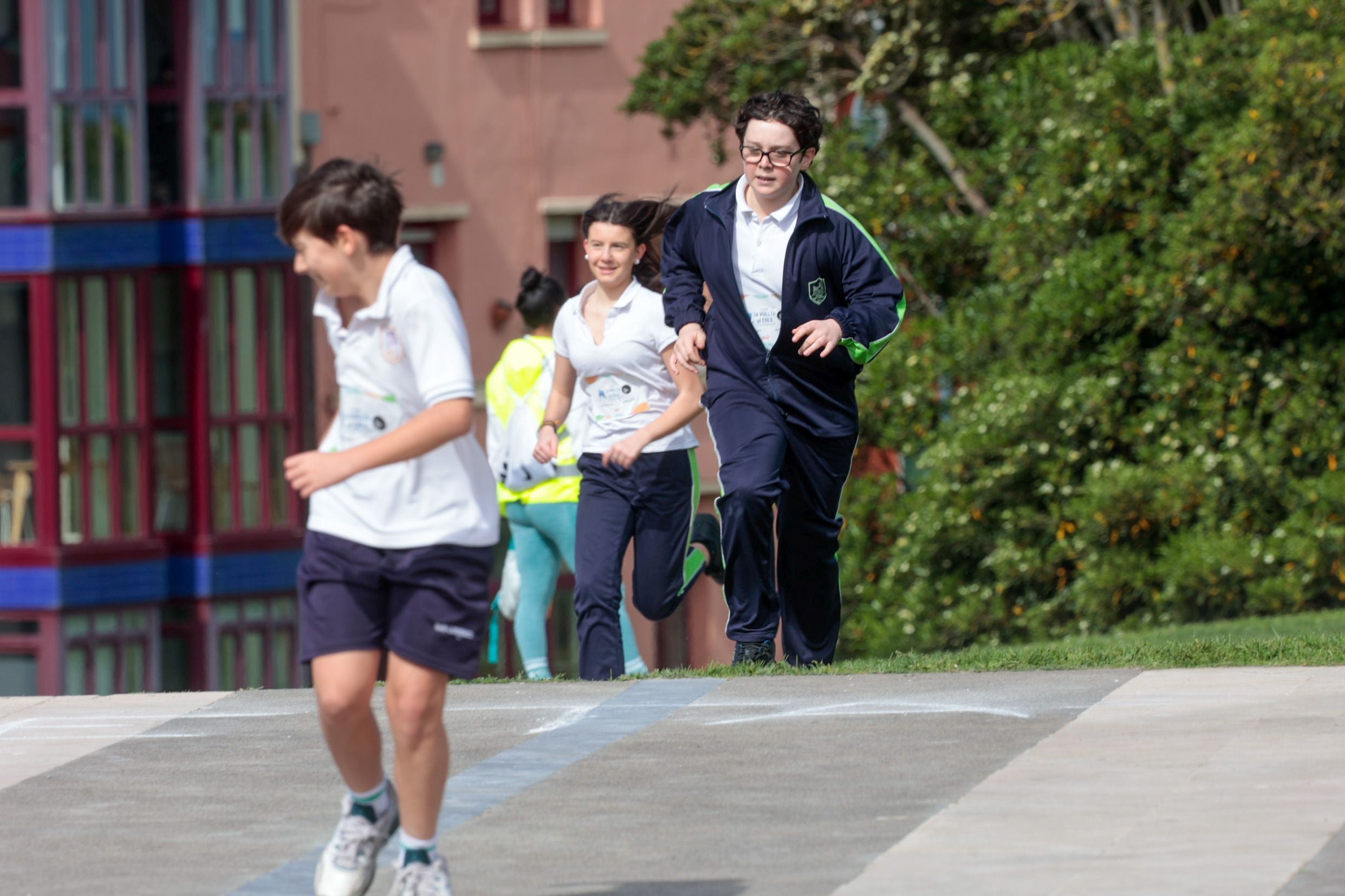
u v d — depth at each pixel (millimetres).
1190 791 15445
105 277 62250
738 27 51875
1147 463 43438
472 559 13336
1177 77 45312
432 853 13406
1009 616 44875
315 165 66250
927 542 45344
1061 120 45938
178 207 63750
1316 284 42594
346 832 13602
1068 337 44406
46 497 61500
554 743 18172
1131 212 45562
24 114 60875
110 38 61875
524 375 27703
